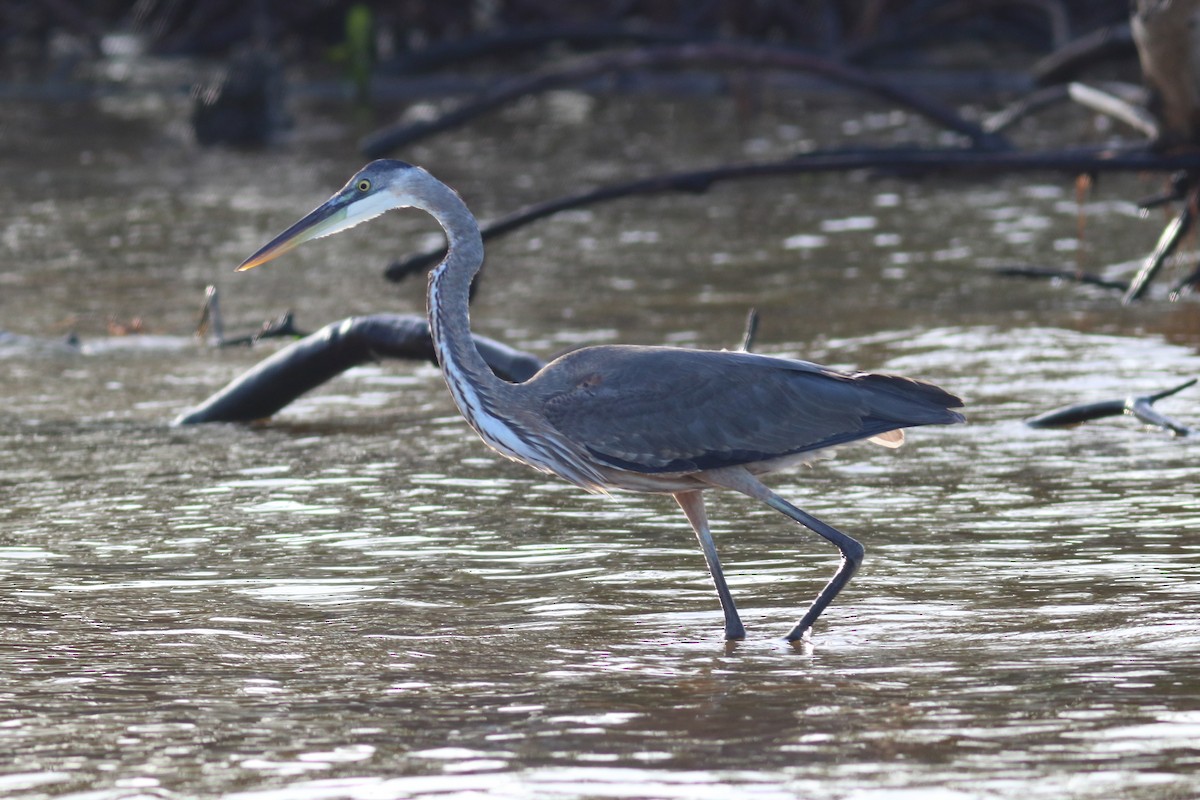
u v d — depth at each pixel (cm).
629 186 1898
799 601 964
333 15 5291
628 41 4825
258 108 3769
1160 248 1952
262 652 874
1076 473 1248
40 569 1043
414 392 1619
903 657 852
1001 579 993
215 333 1850
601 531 1133
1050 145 3300
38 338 1869
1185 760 697
